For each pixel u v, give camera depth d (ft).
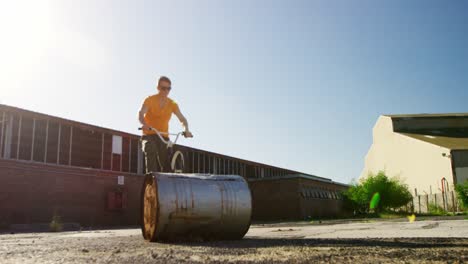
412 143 120.67
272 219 91.09
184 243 12.83
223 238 14.53
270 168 123.65
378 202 89.15
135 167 77.36
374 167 144.05
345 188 117.70
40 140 62.13
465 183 79.41
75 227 54.85
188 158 90.94
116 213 70.03
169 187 13.47
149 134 16.46
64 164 64.85
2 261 8.01
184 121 17.47
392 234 16.06
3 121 57.72
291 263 7.46
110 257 8.70
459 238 12.65
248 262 7.64
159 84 16.93
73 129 67.46
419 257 8.07
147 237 14.07
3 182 54.80
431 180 111.04
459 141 115.24
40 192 58.90
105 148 72.18
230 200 14.24
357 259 7.89
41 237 21.47
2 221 53.78
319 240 12.93
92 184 66.74
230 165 105.40
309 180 96.32
